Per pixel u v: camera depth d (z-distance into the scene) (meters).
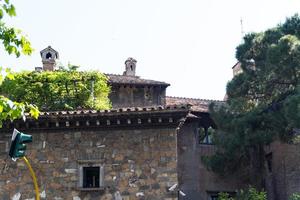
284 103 24.89
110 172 19.50
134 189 19.25
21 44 10.06
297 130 27.14
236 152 28.66
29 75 28.83
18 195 19.45
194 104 32.88
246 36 29.78
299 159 29.34
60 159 19.78
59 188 19.44
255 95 28.89
